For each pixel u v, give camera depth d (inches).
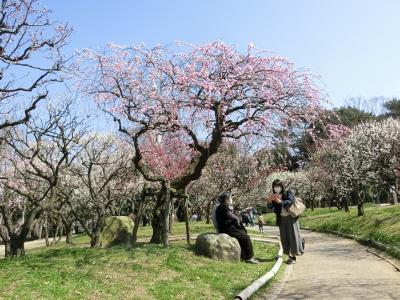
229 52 487.5
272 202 486.0
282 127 510.0
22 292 274.2
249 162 1109.1
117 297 276.5
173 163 608.7
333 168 1242.6
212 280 345.4
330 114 536.4
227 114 493.7
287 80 489.1
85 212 924.0
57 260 407.2
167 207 527.2
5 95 533.6
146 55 493.7
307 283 351.6
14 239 595.8
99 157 856.3
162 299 279.0
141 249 459.8
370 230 730.2
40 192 803.4
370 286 327.9
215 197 1212.5
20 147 793.6
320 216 1342.3
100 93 492.7
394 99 2210.9
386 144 937.5
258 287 323.3
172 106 471.5
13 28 408.8
